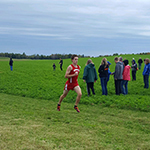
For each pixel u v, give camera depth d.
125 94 12.49
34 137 5.35
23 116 7.55
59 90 14.21
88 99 11.08
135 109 9.22
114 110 9.12
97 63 48.56
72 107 9.67
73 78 7.66
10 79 20.45
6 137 5.16
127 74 12.52
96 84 16.94
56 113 8.30
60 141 5.28
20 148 4.68
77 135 5.76
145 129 6.75
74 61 7.59
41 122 6.90
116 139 5.72
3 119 6.94
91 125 6.76
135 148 5.24
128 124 7.18
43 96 12.38
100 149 5.02
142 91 13.58
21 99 11.72
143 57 60.53
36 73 26.50
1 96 12.54
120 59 12.34
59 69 34.06
